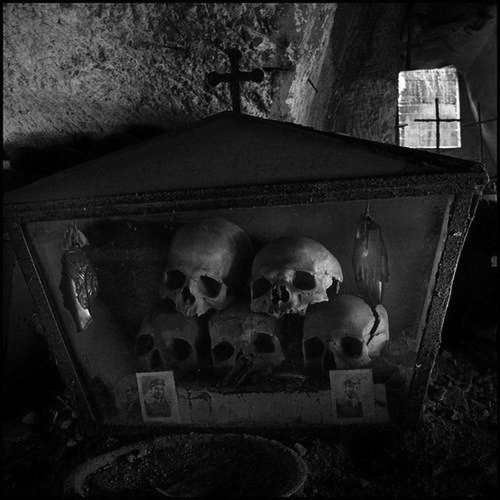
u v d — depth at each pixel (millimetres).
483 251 2783
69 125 2389
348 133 4883
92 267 1714
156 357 1760
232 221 1653
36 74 2146
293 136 1480
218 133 1518
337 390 1616
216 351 1714
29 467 1619
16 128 2365
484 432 1715
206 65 2100
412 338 1637
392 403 1620
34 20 1967
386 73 4875
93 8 1944
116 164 1565
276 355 1652
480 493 1394
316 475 1488
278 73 2137
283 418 1662
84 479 1468
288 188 1475
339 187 1453
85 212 1592
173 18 1986
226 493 1374
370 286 1583
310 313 1615
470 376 2191
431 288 1537
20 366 2195
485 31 5086
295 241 1574
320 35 2521
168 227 1688
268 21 1995
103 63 2113
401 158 1424
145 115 2301
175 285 1647
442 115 6066
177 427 1727
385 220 1551
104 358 1801
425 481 1453
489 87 5410
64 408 1938
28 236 1663
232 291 1655
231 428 1693
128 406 1765
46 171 2400
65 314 1744
